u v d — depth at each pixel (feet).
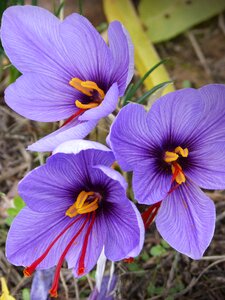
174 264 0.69
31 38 0.55
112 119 0.56
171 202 0.53
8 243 0.52
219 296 0.69
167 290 0.68
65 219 0.54
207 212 0.52
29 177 0.49
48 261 0.54
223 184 0.53
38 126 0.72
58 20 0.54
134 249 0.48
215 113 0.51
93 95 0.56
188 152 0.54
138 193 0.50
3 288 0.61
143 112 0.49
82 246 0.53
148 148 0.52
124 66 0.53
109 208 0.53
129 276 0.70
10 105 0.56
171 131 0.52
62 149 0.47
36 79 0.55
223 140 0.53
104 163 0.51
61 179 0.51
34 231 0.53
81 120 0.52
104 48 0.54
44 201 0.52
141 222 0.47
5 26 0.54
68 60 0.56
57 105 0.57
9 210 0.72
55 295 0.51
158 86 0.63
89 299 0.62
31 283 0.70
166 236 0.53
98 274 0.60
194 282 0.68
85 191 0.53
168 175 0.53
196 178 0.53
